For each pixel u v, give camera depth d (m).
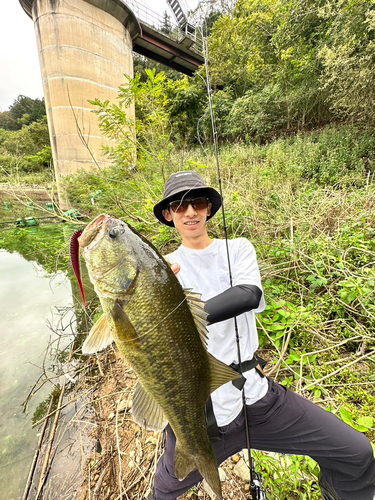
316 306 3.00
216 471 1.33
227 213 4.79
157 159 5.14
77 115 11.77
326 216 4.50
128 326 1.17
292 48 9.48
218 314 1.30
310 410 1.51
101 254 1.18
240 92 14.38
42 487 2.17
